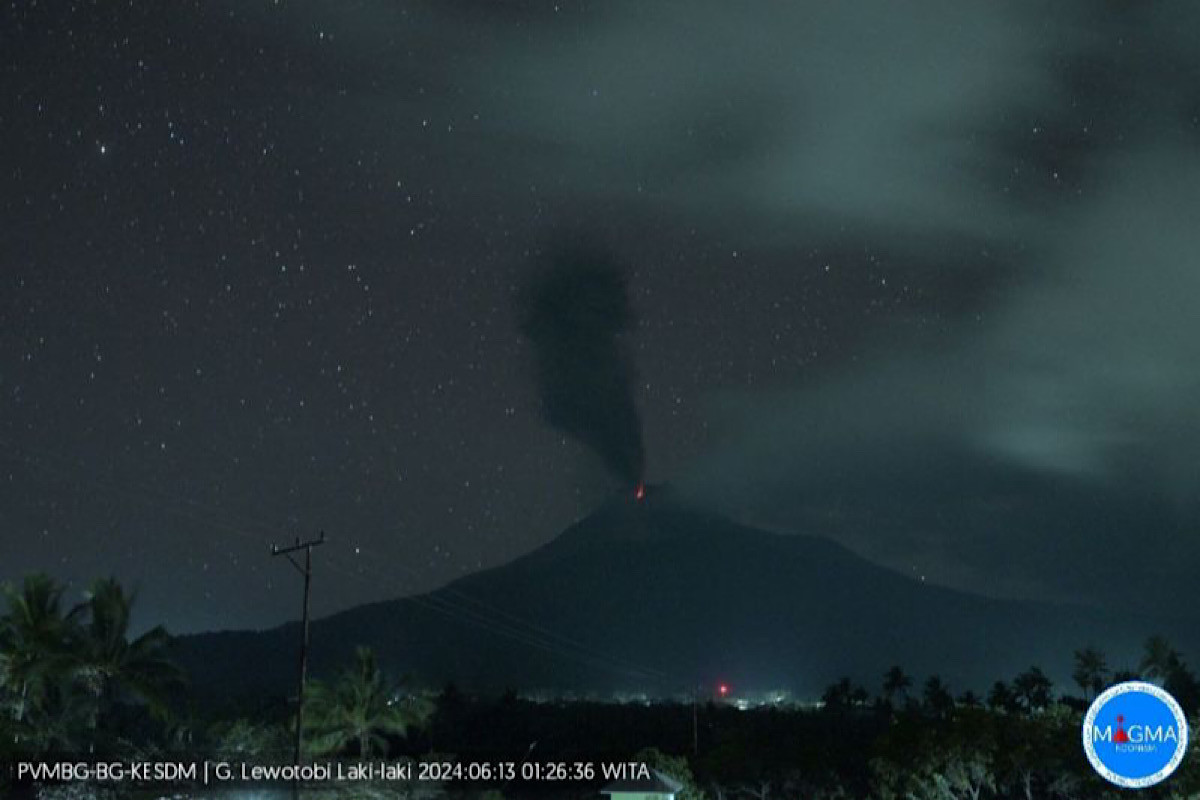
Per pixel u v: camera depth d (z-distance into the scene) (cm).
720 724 12862
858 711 17050
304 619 4653
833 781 8206
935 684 15400
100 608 6956
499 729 12750
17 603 6650
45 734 6228
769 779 8231
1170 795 4656
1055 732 5953
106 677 6850
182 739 8444
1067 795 5969
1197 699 11238
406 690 9762
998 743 6025
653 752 7306
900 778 6303
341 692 9006
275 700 10919
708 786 8344
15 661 6462
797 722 12912
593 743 12000
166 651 7312
